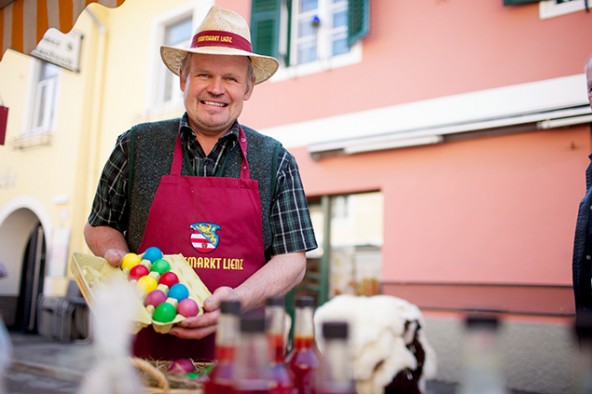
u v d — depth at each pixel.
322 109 7.32
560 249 5.51
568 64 5.70
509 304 5.62
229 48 2.00
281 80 7.73
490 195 5.95
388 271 6.47
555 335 5.26
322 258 7.11
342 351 0.85
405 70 6.73
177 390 1.10
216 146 2.07
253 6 7.92
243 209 1.92
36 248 11.20
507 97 6.00
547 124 5.59
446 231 6.16
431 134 6.26
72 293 9.29
